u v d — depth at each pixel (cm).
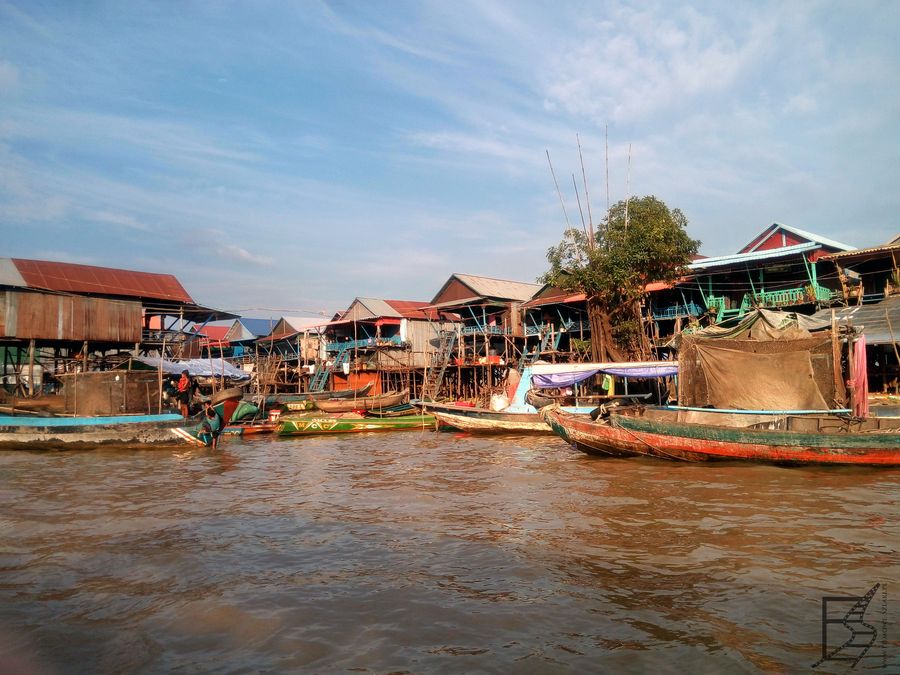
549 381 2423
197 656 565
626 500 1159
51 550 898
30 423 2181
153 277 3838
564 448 2028
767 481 1323
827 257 2534
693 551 836
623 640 579
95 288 3391
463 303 3962
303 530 1000
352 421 2706
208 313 3953
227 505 1202
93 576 787
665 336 3288
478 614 644
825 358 1579
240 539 950
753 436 1480
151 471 1678
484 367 3728
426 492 1295
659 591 698
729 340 1689
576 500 1170
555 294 3728
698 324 2895
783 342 1622
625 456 1700
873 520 973
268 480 1502
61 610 679
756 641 570
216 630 619
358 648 573
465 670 528
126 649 581
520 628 609
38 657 567
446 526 1005
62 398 2466
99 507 1191
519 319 4012
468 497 1232
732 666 525
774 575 736
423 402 2808
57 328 2945
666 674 515
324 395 3709
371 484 1411
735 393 1675
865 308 2394
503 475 1491
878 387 2381
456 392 4003
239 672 533
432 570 788
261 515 1111
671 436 1576
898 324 2158
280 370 4722
